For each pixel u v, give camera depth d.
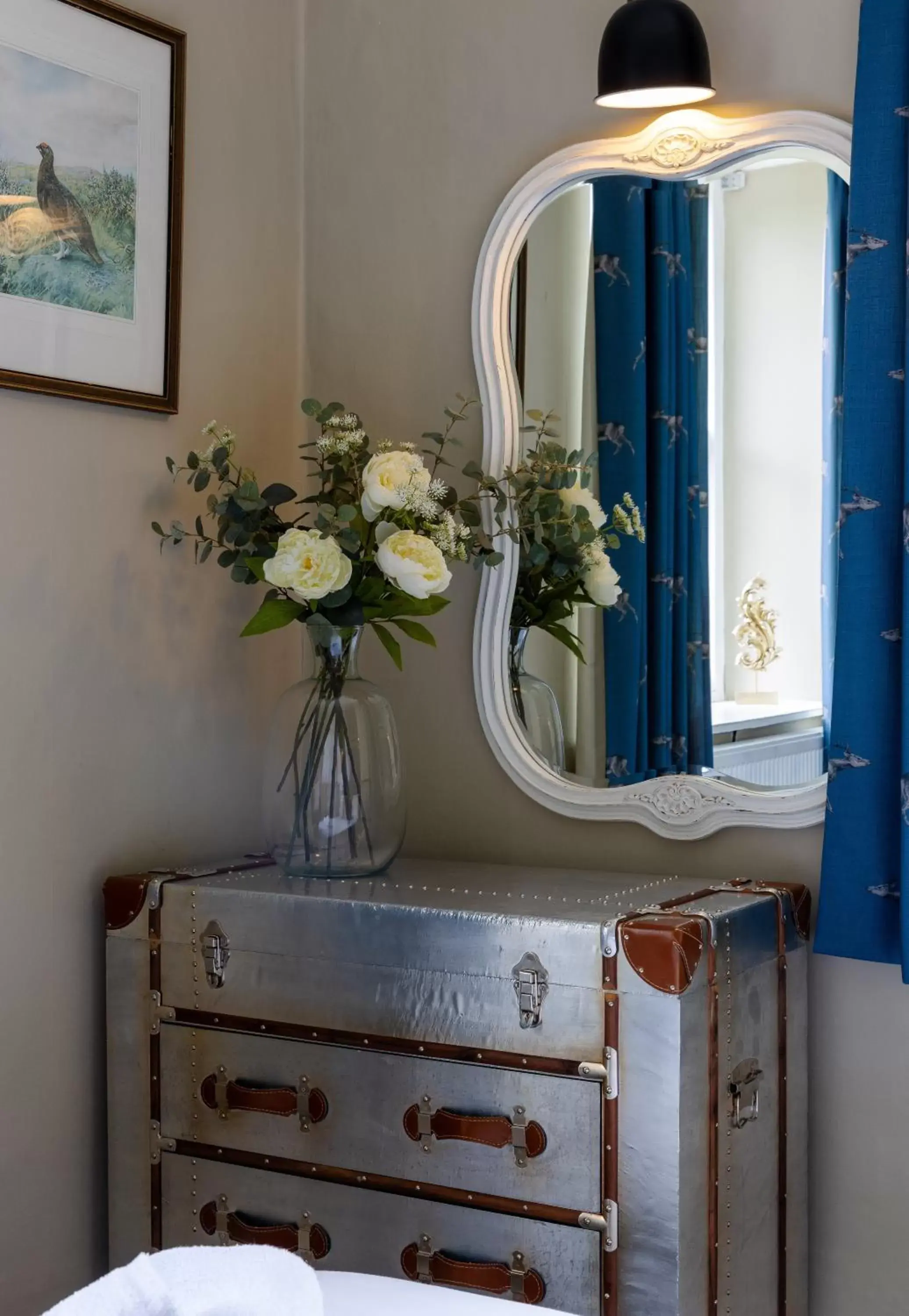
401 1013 1.92
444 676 2.45
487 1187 1.85
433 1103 1.89
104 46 2.14
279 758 2.17
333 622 2.11
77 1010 2.16
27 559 2.06
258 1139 2.03
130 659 2.24
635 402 2.24
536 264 2.33
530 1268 1.82
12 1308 2.05
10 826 2.04
